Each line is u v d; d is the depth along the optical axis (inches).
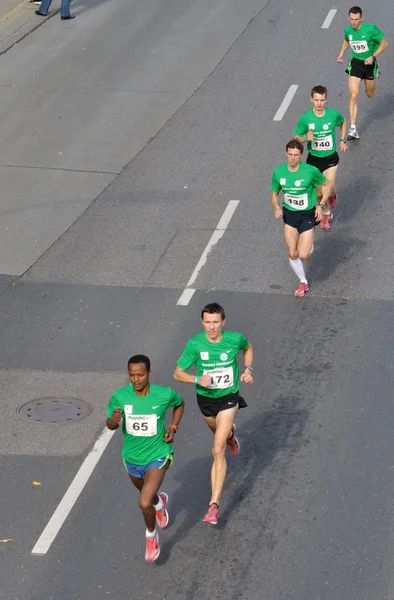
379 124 2741.1
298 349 1779.0
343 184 2427.4
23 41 3417.8
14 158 2635.3
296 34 3351.4
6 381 1727.4
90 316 1926.7
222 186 2445.9
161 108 2901.1
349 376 1692.9
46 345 1836.9
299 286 1964.8
